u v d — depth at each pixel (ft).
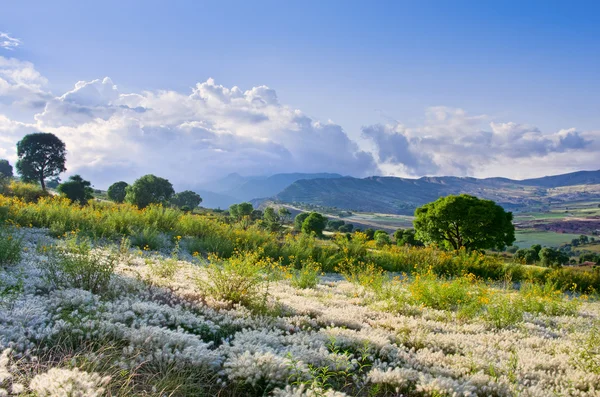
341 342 18.37
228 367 14.23
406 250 67.82
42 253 32.19
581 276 64.08
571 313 35.01
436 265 62.13
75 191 147.74
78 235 45.37
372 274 40.45
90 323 15.52
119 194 248.73
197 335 16.48
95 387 10.41
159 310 19.44
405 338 20.76
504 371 16.81
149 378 12.65
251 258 32.40
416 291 31.53
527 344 21.94
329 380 14.83
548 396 14.53
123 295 22.16
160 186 219.20
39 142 197.36
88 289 22.11
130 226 53.36
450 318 27.04
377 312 27.12
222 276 25.22
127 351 13.80
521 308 31.60
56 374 10.05
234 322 19.76
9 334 13.84
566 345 21.93
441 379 14.66
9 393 10.31
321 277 47.91
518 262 70.44
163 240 51.75
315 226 183.11
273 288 32.63
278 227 83.71
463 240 119.03
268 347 15.97
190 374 13.19
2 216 47.88
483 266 65.21
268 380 13.32
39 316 15.99
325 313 24.62
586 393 15.46
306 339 18.10
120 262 33.63
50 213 51.67
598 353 19.90
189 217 63.10
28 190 95.20
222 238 57.11
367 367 16.76
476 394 14.55
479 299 29.84
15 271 24.29
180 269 35.58
